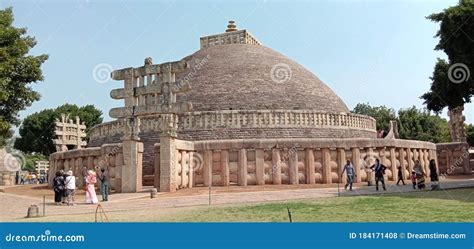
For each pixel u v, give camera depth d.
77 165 28.52
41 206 17.78
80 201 19.95
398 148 27.53
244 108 34.53
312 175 24.80
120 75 24.56
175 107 22.69
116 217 12.86
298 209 12.93
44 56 22.36
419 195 16.25
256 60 40.72
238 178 24.22
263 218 11.36
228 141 24.52
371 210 12.25
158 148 23.81
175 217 12.15
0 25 20.77
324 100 38.53
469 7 18.02
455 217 10.62
